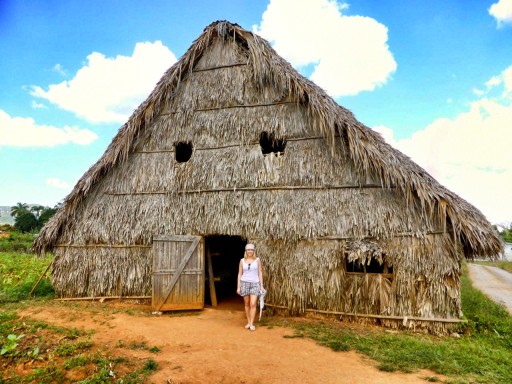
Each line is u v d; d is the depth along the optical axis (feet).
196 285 30.83
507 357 20.44
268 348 20.66
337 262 27.73
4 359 18.42
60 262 33.04
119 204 32.86
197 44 33.55
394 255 26.89
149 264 31.81
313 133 30.32
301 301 28.19
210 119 32.91
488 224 25.17
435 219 26.40
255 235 29.55
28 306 30.25
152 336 22.71
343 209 28.25
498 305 38.34
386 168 26.71
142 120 33.35
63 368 17.20
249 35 32.94
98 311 28.94
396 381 16.57
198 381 16.19
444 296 25.94
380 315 26.81
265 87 32.27
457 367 18.28
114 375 16.65
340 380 16.49
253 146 31.42
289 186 29.68
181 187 32.04
